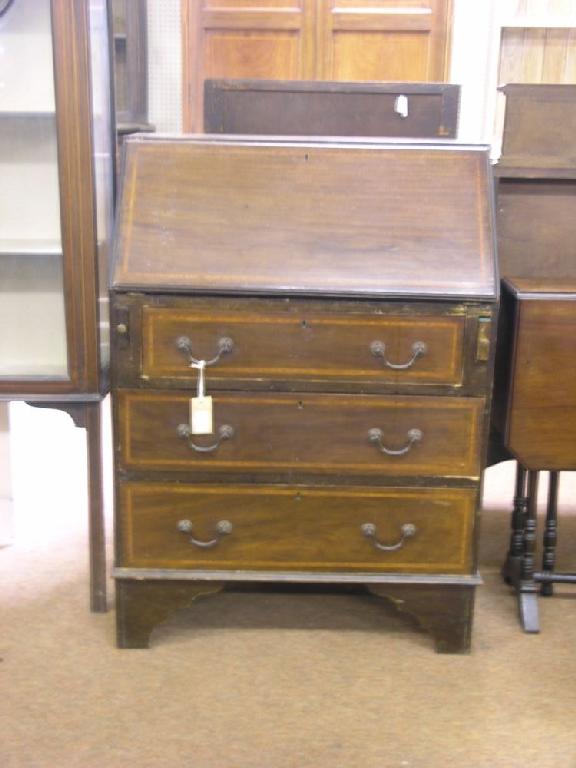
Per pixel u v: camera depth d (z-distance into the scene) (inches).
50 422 147.5
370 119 99.0
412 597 78.9
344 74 151.9
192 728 68.9
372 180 75.4
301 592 90.5
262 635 83.0
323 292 71.5
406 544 77.8
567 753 66.7
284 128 99.5
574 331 76.8
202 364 72.9
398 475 76.2
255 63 152.2
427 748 67.0
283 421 74.9
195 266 72.3
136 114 148.8
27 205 83.2
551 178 91.2
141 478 76.4
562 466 79.7
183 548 77.9
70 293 80.3
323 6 149.3
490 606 89.0
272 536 77.8
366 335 72.9
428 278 72.3
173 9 149.4
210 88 98.5
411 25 148.7
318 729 69.1
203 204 74.2
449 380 73.9
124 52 146.9
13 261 82.7
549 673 77.4
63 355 85.0
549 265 94.6
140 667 77.3
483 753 66.6
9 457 101.4
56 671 76.5
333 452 75.7
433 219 74.3
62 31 75.9
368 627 84.8
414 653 80.4
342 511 77.2
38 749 66.1
